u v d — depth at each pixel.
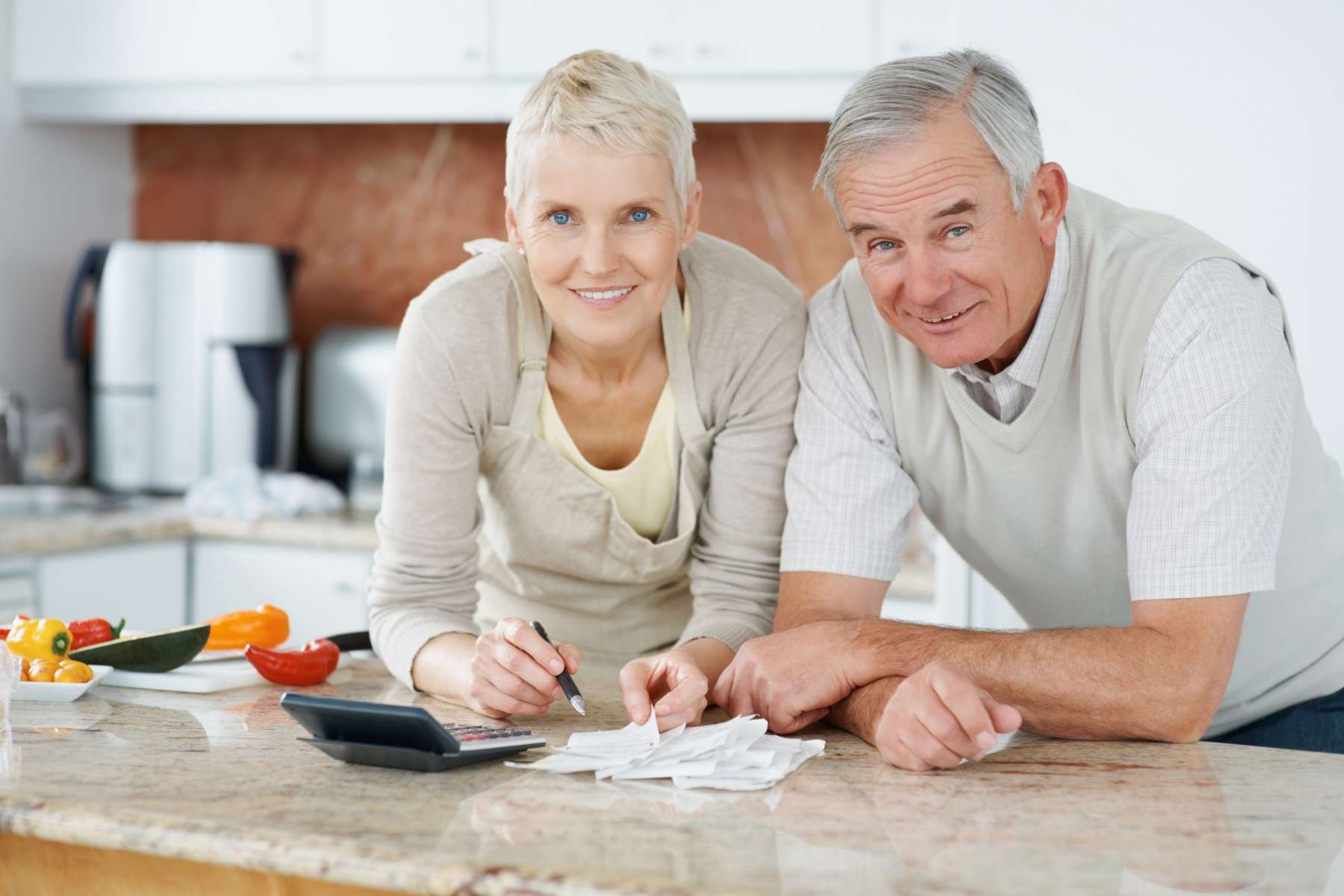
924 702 1.09
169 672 1.42
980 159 1.22
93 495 3.18
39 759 1.10
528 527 1.62
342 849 0.89
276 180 3.59
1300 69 1.98
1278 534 1.25
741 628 1.50
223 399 3.19
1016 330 1.31
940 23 2.62
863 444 1.47
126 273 3.19
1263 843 0.91
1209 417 1.25
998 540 1.53
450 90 3.01
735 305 1.53
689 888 0.81
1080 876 0.85
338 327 3.39
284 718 1.26
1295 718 1.56
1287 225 2.01
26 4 3.35
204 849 0.92
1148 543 1.26
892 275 1.27
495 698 1.26
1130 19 2.06
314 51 3.10
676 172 1.35
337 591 2.87
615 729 1.25
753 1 2.75
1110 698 1.19
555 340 1.53
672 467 1.57
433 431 1.48
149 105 3.28
